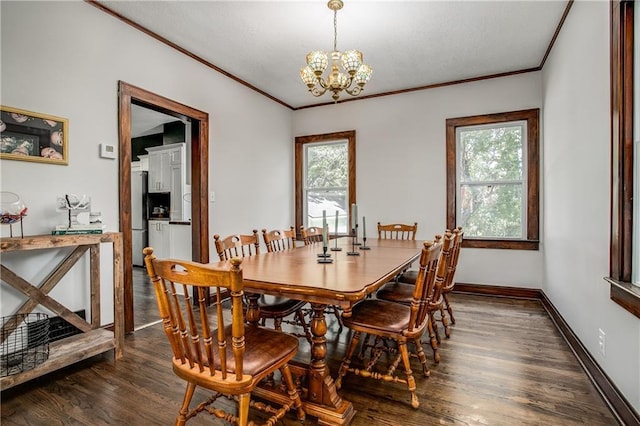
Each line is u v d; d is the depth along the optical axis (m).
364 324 1.76
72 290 2.39
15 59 2.09
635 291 1.45
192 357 1.25
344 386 1.88
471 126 4.02
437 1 2.46
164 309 1.25
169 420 1.58
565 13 2.59
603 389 1.75
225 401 1.73
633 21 1.60
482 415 1.60
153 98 2.92
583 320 2.17
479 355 2.27
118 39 2.65
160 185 5.57
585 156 2.17
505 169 3.90
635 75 1.59
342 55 2.44
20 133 2.10
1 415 1.61
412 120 4.29
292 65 3.58
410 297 2.38
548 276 3.31
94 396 1.78
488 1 2.46
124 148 2.67
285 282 1.49
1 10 2.03
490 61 3.48
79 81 2.40
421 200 4.24
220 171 3.70
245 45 3.13
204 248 3.46
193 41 3.05
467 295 3.88
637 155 1.57
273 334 1.52
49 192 2.24
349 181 4.66
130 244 2.71
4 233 2.03
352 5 2.50
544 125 3.51
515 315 3.12
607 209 1.79
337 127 4.75
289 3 2.48
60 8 2.30
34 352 1.92
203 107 3.46
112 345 2.17
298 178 5.03
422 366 2.01
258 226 4.31
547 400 1.73
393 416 1.60
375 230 4.50
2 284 2.05
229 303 3.59
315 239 3.51
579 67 2.30
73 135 2.37
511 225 3.88
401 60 3.45
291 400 1.53
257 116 4.30
